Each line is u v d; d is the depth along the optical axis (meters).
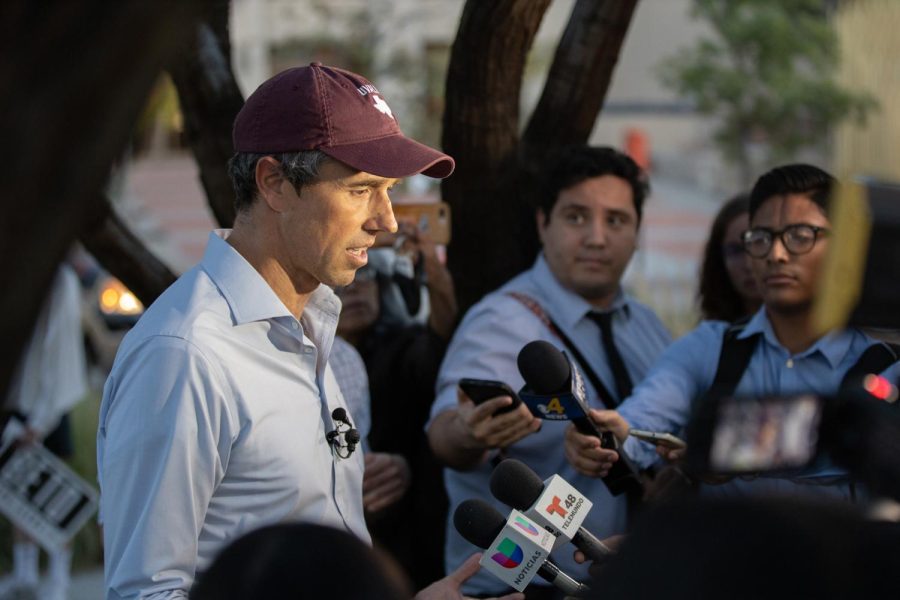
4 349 1.07
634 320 3.51
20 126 1.02
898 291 1.65
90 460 6.85
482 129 3.61
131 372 2.23
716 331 3.15
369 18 12.80
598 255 3.28
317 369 2.48
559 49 3.72
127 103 1.07
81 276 11.16
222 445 2.22
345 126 2.34
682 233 20.14
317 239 2.36
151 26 1.06
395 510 3.75
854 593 1.17
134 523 2.16
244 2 13.96
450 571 3.30
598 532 3.05
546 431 3.12
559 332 3.30
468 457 3.08
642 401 3.05
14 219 1.03
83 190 1.06
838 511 1.25
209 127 3.56
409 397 3.80
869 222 1.66
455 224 3.77
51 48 1.03
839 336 2.91
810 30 15.35
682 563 1.18
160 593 2.12
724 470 1.68
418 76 12.81
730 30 15.69
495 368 3.20
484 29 3.48
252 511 2.26
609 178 3.30
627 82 24.97
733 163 16.94
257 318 2.32
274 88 2.37
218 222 3.66
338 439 2.45
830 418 1.64
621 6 3.62
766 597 1.15
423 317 4.14
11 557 6.04
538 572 2.36
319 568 1.34
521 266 3.76
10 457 4.83
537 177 3.64
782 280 2.94
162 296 2.37
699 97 16.36
